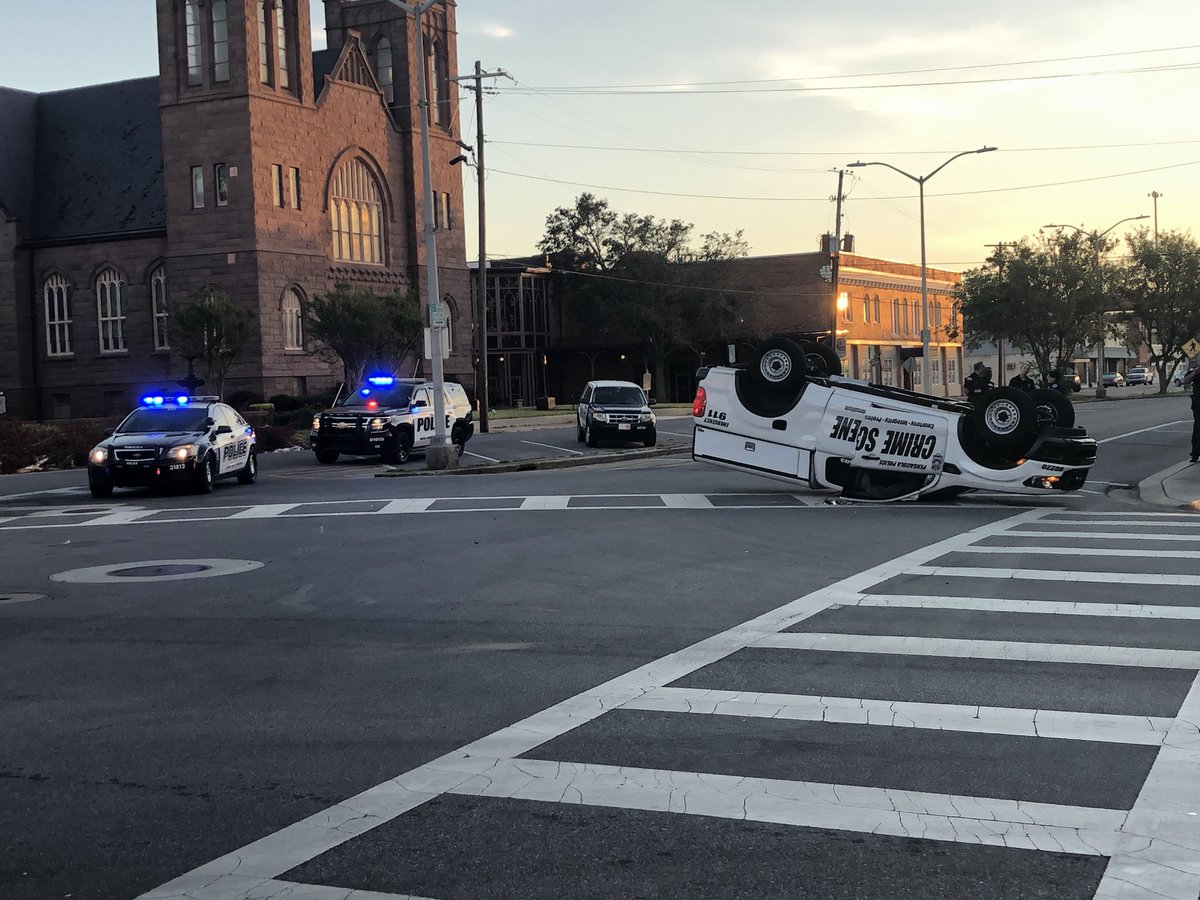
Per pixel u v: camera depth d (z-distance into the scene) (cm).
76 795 530
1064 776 528
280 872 440
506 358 8019
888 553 1230
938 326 9169
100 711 672
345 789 530
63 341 6397
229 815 501
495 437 3941
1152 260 7612
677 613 923
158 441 2109
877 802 498
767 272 7731
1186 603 924
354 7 7038
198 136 5816
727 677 718
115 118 6706
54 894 425
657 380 7775
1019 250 6356
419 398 3011
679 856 446
